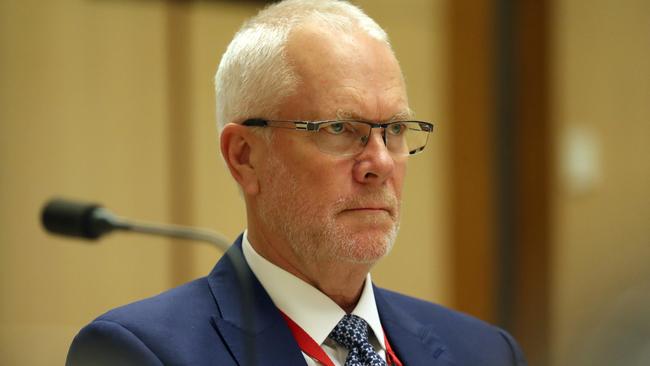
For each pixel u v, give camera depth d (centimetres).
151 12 1159
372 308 484
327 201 446
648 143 1177
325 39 456
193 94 1171
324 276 461
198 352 423
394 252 1249
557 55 1209
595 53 1201
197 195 1167
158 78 1158
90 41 1139
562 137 1206
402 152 469
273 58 462
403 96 467
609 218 1180
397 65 473
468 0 1226
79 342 427
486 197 1222
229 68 486
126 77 1148
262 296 459
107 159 1136
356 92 446
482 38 1221
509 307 1211
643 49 1188
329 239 446
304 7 477
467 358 505
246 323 433
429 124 480
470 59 1226
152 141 1153
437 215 1250
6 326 1098
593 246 1178
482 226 1221
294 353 437
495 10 1215
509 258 1217
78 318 1123
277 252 472
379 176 445
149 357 411
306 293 463
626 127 1188
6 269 1104
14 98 1110
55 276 1116
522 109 1216
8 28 1112
